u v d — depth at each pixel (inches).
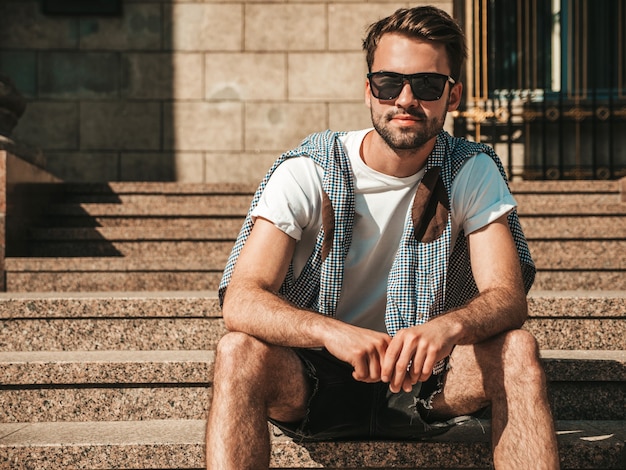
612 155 269.9
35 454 90.2
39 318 123.3
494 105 274.8
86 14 274.4
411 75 83.0
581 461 89.0
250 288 80.6
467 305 79.1
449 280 89.6
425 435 88.7
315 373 84.2
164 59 276.5
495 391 78.2
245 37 277.4
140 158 274.8
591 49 278.1
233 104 276.7
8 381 104.8
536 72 278.4
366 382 82.5
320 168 87.7
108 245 190.4
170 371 106.0
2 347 122.6
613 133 274.2
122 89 275.4
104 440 92.7
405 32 83.9
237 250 89.9
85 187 224.7
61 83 273.9
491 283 82.9
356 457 89.4
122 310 123.7
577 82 277.1
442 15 84.5
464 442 89.1
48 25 273.9
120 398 106.3
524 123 274.4
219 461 74.0
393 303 86.9
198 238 190.2
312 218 87.3
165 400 106.5
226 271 89.8
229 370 77.0
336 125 276.7
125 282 165.2
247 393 76.8
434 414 85.7
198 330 124.0
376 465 89.4
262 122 276.5
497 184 88.4
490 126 275.6
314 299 88.7
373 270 89.2
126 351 121.4
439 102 83.7
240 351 77.7
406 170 86.2
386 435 88.9
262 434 76.6
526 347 77.8
